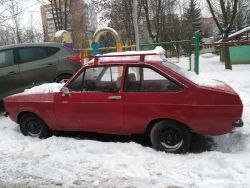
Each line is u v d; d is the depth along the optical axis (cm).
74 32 2991
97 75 431
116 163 366
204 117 370
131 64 410
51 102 455
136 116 402
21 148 442
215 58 2175
